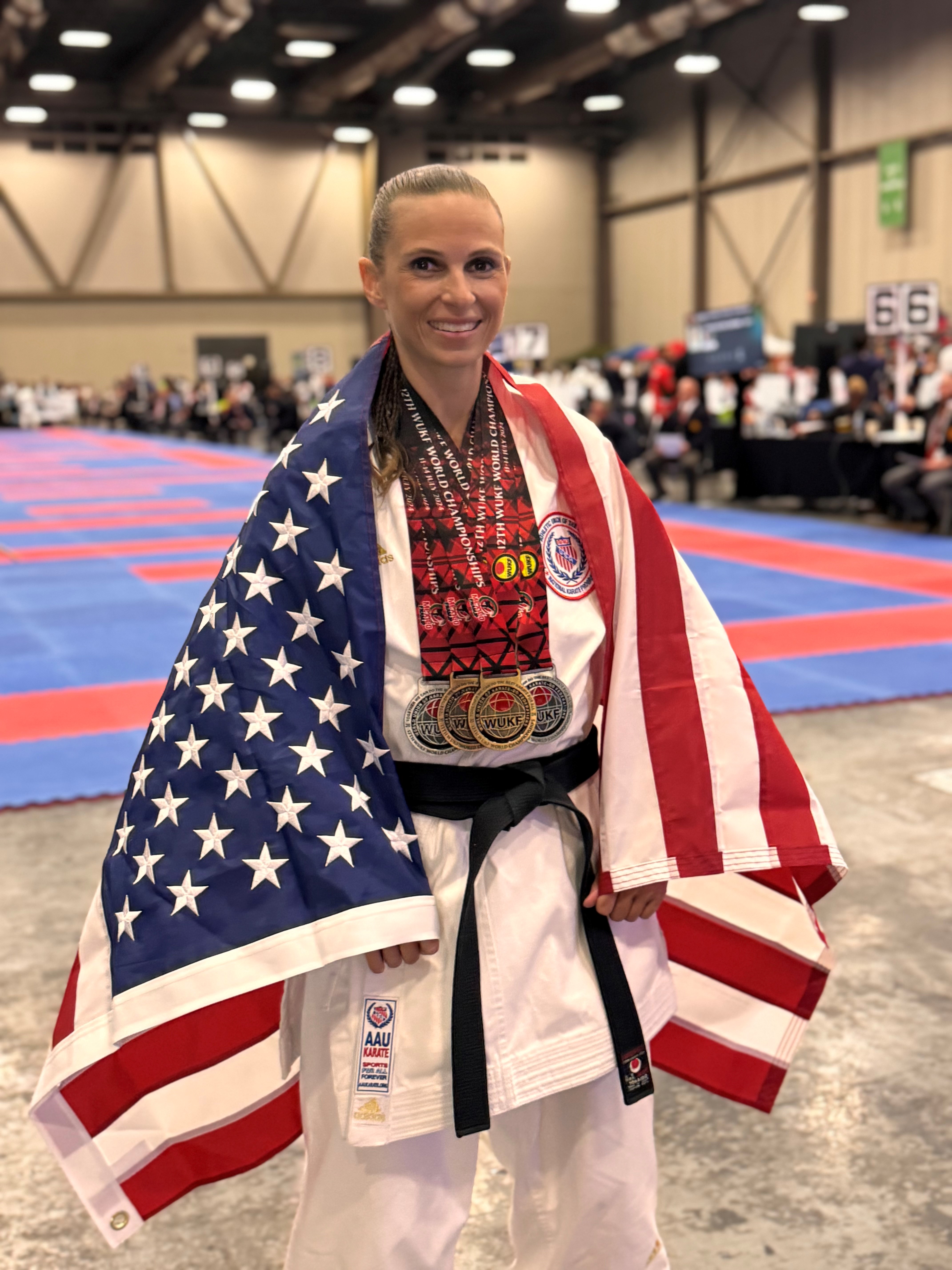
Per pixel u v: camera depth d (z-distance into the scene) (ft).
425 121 104.78
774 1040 5.78
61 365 105.70
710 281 98.48
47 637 24.16
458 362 4.51
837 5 77.41
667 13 80.89
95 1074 5.14
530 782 4.55
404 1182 4.58
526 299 110.01
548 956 4.60
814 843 4.99
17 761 16.15
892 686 18.99
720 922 5.80
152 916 4.39
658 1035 5.98
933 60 75.66
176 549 36.78
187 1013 4.28
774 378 51.90
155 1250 6.94
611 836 4.76
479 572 4.46
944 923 10.83
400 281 4.47
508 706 4.46
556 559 4.63
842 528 37.24
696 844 4.85
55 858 12.72
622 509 4.81
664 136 101.19
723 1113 8.13
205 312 107.45
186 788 4.43
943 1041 8.91
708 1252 6.75
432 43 84.74
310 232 108.37
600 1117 4.84
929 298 39.99
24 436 99.76
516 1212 5.23
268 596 4.41
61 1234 7.08
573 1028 4.63
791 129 87.10
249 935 4.28
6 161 101.14
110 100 101.50
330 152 107.34
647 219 104.68
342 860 4.26
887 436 39.68
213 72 100.42
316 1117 4.68
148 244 105.09
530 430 4.79
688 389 45.83
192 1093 5.42
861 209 82.79
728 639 5.01
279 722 4.35
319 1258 4.73
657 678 4.85
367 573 4.34
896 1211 7.07
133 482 60.34
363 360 4.64
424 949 4.35
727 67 92.43
